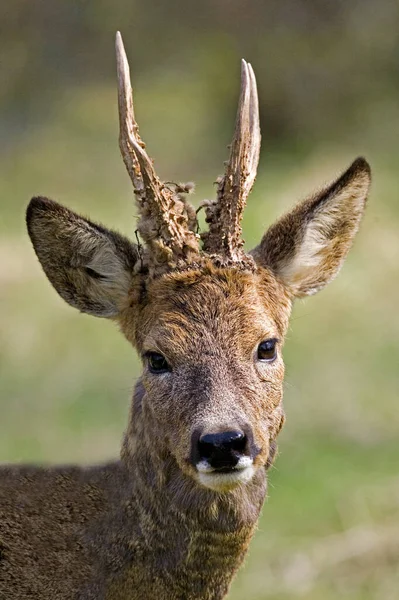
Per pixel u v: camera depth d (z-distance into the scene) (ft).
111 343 62.03
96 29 105.29
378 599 40.78
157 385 28.37
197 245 29.45
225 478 26.50
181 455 27.45
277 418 28.86
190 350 28.17
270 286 30.14
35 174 90.38
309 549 43.39
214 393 27.40
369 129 92.32
